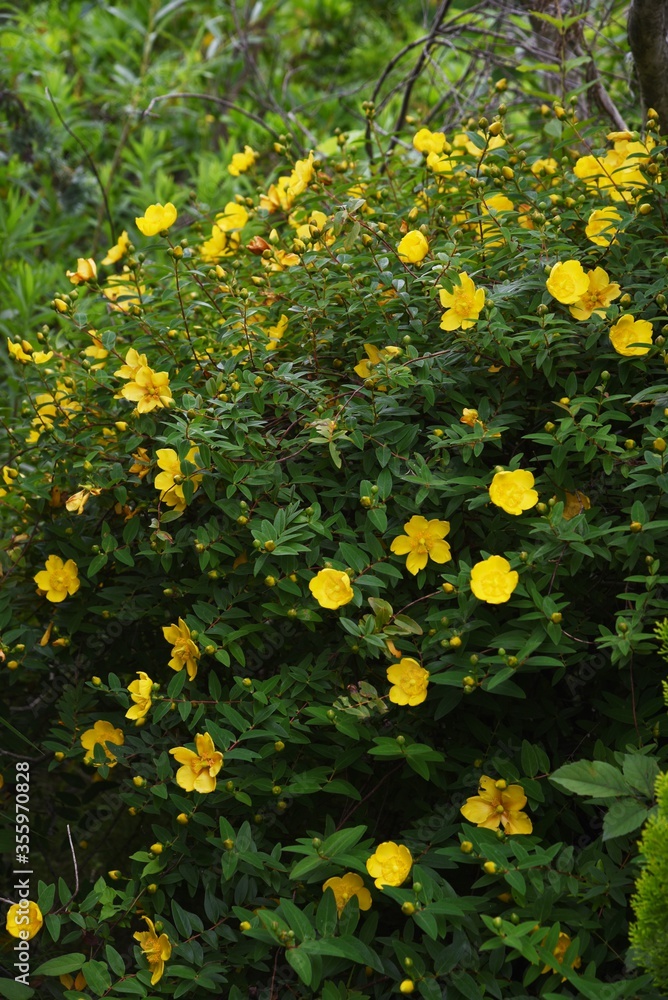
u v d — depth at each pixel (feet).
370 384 7.98
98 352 8.66
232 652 7.85
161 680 8.45
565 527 7.64
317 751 7.79
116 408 8.54
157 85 14.15
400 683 7.68
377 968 7.38
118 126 14.87
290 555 7.86
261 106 14.74
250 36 15.98
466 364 8.12
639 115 9.90
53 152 12.63
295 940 7.44
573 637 7.77
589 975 7.32
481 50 10.21
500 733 7.86
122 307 8.84
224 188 12.26
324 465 8.06
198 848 7.90
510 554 7.68
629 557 7.66
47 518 8.54
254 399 8.09
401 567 7.97
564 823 7.86
